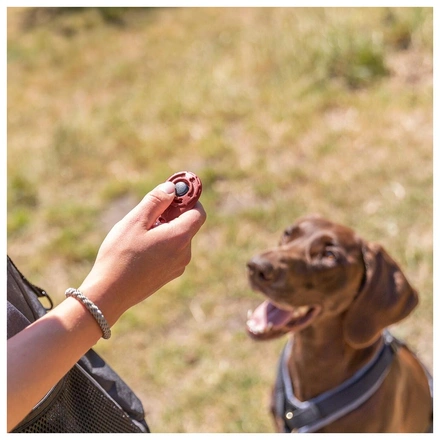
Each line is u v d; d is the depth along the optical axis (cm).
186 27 433
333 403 174
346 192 276
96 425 115
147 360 223
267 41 381
